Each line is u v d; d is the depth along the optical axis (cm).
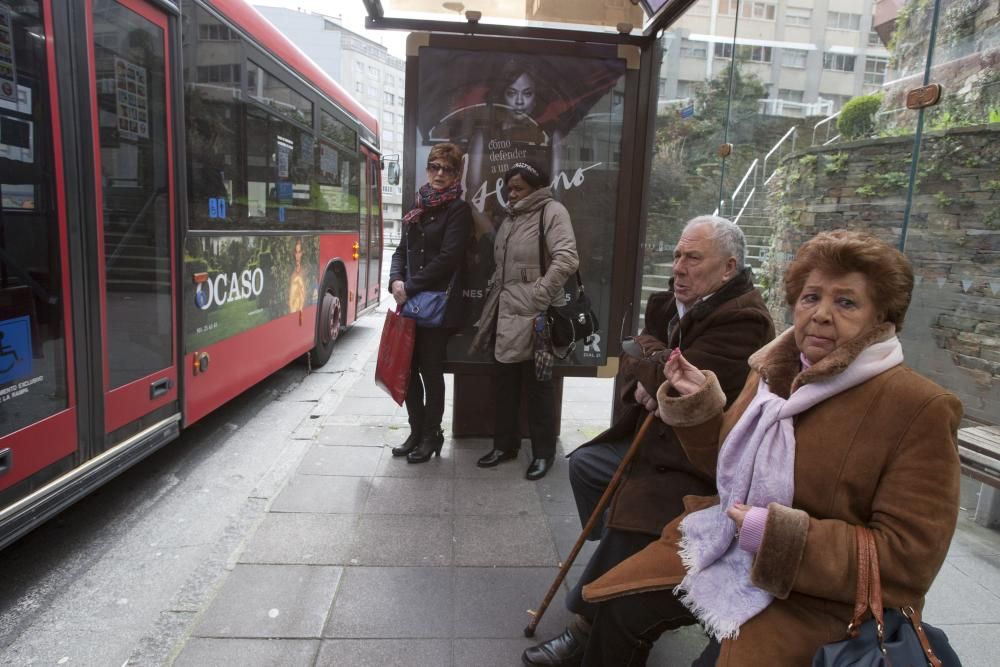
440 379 407
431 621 252
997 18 279
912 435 131
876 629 130
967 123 289
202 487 417
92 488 309
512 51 392
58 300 287
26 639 263
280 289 582
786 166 617
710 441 183
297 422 554
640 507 209
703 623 158
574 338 374
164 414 383
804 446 142
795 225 579
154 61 362
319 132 691
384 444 447
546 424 393
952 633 245
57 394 287
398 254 410
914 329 308
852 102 511
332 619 252
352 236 850
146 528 361
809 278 148
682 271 223
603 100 402
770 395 154
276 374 723
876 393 137
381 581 279
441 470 402
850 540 132
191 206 409
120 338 335
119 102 330
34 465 274
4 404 256
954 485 129
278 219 574
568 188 410
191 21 405
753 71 697
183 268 396
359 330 1038
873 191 468
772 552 135
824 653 129
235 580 278
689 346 221
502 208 409
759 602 146
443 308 386
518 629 249
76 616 279
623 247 414
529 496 367
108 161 322
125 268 338
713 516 169
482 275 414
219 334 454
